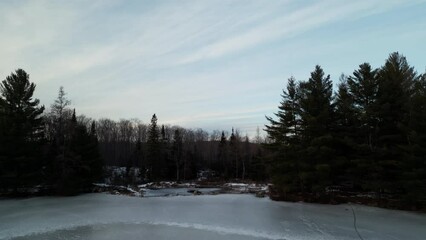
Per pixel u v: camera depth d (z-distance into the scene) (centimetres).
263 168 6744
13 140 3127
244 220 2117
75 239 1664
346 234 1747
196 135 12706
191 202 2962
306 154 2994
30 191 3525
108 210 2480
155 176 6638
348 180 3031
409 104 2491
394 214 2283
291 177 3078
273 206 2695
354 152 2888
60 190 3406
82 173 3762
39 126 3438
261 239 1675
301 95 3216
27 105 3341
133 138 11069
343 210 2464
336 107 3073
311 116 2978
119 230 1856
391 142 2680
